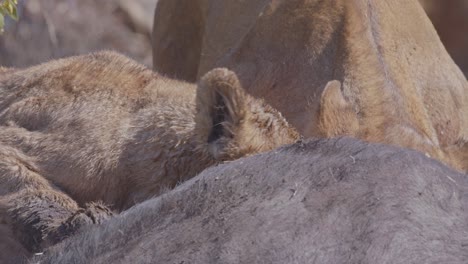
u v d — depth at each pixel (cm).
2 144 938
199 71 1339
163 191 859
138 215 735
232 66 1199
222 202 709
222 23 1313
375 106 1070
